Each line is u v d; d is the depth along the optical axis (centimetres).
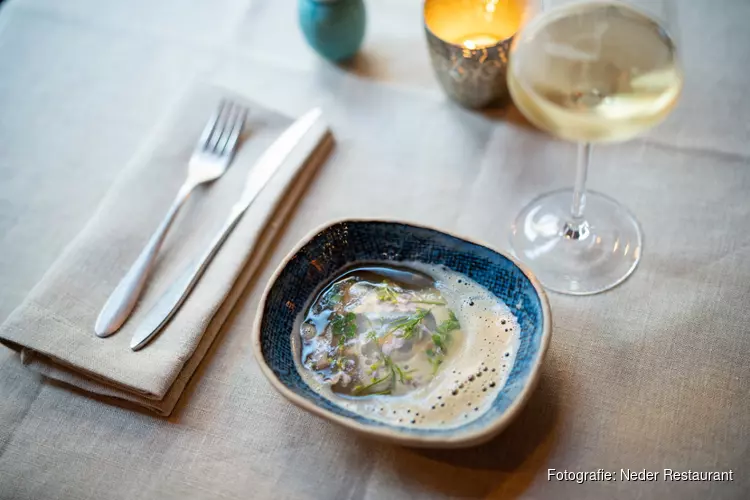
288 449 65
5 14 109
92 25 106
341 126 91
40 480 66
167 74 100
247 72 99
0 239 85
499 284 67
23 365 72
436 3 86
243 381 70
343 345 67
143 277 75
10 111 98
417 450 64
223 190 82
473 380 63
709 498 59
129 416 69
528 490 61
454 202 83
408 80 95
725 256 74
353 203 83
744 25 94
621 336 70
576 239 78
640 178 82
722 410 64
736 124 84
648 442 63
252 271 77
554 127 65
